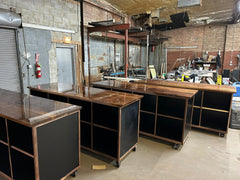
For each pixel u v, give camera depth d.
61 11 5.46
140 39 9.43
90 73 7.15
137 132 2.72
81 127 2.64
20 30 4.43
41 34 4.95
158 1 6.41
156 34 9.02
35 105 2.02
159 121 2.99
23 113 1.72
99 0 6.77
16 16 3.98
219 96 3.25
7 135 1.76
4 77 4.25
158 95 2.93
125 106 2.28
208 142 3.11
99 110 2.38
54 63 5.46
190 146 2.96
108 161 2.50
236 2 6.41
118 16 8.31
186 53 11.28
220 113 3.28
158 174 2.23
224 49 10.03
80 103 2.61
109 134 2.34
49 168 1.73
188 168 2.36
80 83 6.57
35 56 4.88
